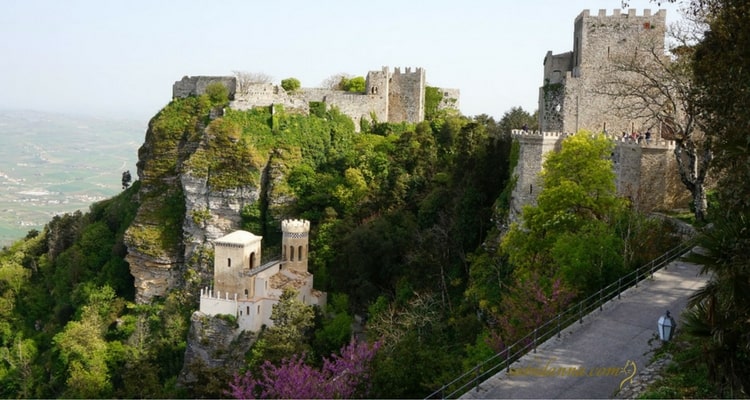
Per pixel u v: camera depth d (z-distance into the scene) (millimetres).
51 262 129875
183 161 117188
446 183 97375
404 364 44562
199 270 110188
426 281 83938
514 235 63250
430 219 93500
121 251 118938
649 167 67875
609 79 78812
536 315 45406
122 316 110500
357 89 139875
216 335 92562
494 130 104188
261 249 110375
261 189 114188
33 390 102312
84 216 138750
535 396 33562
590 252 49531
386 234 94375
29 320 122750
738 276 27359
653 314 41812
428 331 69000
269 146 116812
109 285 114938
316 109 126375
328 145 121688
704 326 28297
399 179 105062
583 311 43375
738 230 28438
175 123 122188
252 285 93750
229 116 118562
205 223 112750
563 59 84750
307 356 75188
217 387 73188
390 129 130625
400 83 134250
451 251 84938
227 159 114125
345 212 108625
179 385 90750
